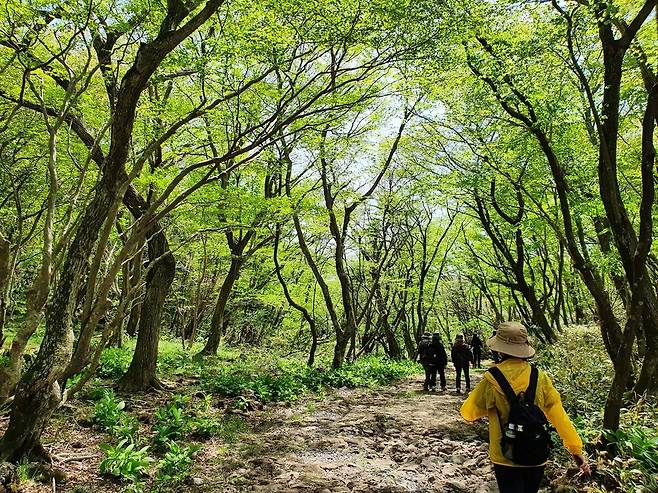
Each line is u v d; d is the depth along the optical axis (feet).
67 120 29.76
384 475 19.62
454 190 49.73
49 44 28.32
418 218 83.46
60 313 17.42
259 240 63.05
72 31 24.40
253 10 21.04
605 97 22.47
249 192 41.01
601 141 21.77
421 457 22.06
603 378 28.32
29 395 16.75
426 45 21.26
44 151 38.19
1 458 16.19
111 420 23.43
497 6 26.04
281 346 85.61
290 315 91.45
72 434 22.09
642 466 15.28
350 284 72.28
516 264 55.67
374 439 25.72
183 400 28.58
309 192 57.88
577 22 24.07
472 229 73.20
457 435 26.12
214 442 23.66
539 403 11.09
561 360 34.71
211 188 36.70
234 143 20.56
